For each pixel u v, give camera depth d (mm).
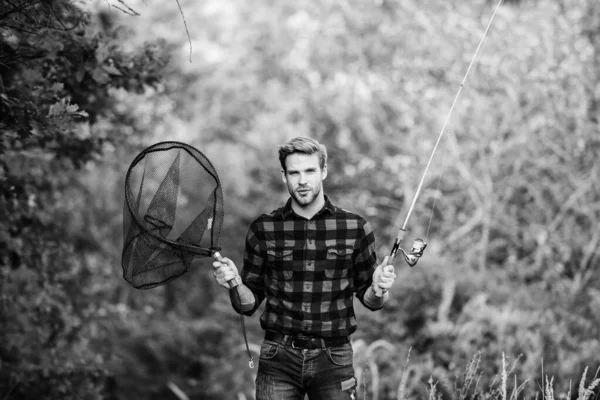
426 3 11594
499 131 10352
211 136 16078
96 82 5000
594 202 9461
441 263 9172
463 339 7406
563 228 9523
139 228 3410
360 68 12812
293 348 3445
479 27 11242
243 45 17266
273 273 3518
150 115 8141
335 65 13195
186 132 16188
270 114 15461
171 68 6117
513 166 10328
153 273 3455
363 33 12703
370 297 3471
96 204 13797
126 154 10891
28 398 6562
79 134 5434
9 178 5688
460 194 10984
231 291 3449
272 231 3506
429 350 7613
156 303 14586
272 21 15820
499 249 10336
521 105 10398
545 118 9820
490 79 10727
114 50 4961
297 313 3447
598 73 9578
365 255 3537
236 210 14688
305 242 3477
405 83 11945
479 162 10742
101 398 7289
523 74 10203
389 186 12141
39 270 6969
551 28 10000
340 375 3453
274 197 14570
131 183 3436
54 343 7070
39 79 4496
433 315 8430
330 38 13469
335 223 3490
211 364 12180
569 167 9680
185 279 15734
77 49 4688
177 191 3436
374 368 6996
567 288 8867
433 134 11250
